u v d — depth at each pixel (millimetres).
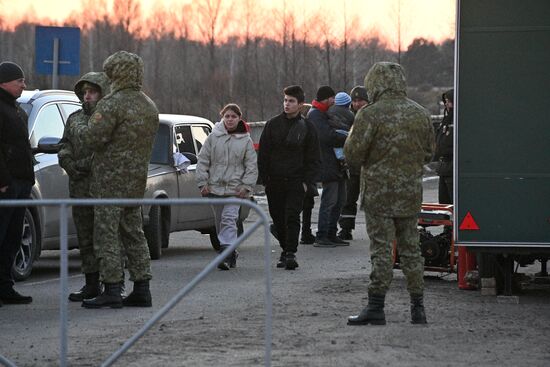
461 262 17547
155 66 88250
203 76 86312
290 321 14344
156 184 21969
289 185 20172
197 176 20062
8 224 15891
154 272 19828
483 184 16031
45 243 19250
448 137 20781
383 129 13719
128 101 15328
